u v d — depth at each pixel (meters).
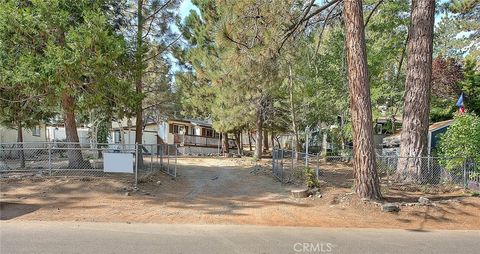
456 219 8.88
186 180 15.13
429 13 12.20
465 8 21.09
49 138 28.39
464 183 11.53
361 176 10.01
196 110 27.77
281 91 21.30
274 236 7.03
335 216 8.91
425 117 12.29
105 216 8.41
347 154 21.47
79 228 7.25
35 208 8.95
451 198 10.34
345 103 20.06
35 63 10.86
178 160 25.77
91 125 26.00
